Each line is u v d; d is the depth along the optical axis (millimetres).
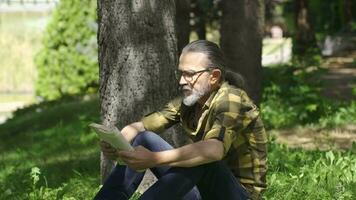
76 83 21922
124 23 6863
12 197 7672
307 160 8203
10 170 10516
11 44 33438
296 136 11641
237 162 4797
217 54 4672
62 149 12609
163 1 6906
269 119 13000
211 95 4699
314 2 31938
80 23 21875
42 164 10914
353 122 12445
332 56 26594
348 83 18750
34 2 40156
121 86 6926
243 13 13062
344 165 7312
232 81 4836
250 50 13141
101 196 4941
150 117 5219
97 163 9930
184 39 12398
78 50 21875
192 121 4926
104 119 7055
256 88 13188
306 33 25578
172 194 4500
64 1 22000
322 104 13125
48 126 16438
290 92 14164
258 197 4828
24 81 33344
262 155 4820
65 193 7281
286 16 31484
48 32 22141
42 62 22234
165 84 6930
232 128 4527
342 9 31031
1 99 32031
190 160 4434
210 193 4637
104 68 7020
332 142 10680
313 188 6742
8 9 41312
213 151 4422
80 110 17062
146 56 6871
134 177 4957
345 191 6645
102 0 6949
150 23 6852
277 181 7004
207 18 20203
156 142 4867
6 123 18688
